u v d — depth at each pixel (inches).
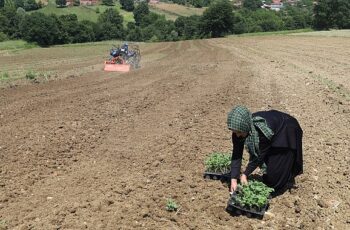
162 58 1270.9
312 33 2778.1
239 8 5772.6
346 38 2132.1
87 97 542.0
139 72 836.6
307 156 320.5
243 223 226.2
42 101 516.1
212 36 4101.9
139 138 359.6
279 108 474.9
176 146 338.3
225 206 241.8
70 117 429.4
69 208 233.5
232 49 1616.6
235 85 634.8
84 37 3538.4
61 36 3265.3
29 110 465.4
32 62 1208.8
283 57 1136.2
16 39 3230.8
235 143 241.9
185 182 270.4
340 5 3887.8
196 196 252.8
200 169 292.2
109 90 600.4
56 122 408.5
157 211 232.8
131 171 287.0
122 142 348.5
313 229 221.6
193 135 369.1
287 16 4549.7
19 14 3415.4
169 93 569.6
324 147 341.4
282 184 253.0
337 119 428.5
